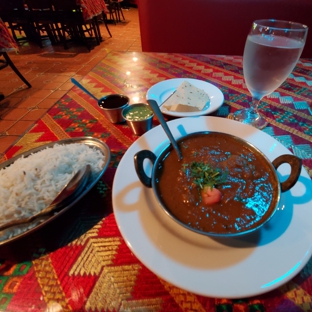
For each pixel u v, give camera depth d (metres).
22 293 0.53
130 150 0.83
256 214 0.62
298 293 0.52
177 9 2.62
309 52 2.42
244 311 0.50
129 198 0.66
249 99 1.24
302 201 0.65
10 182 0.71
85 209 0.71
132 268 0.57
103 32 6.75
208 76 1.49
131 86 1.39
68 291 0.53
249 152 0.79
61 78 3.59
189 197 0.66
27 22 4.99
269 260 0.52
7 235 0.61
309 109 1.14
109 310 0.50
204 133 0.85
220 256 0.53
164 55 1.82
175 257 0.52
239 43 2.70
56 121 1.12
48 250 0.61
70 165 0.79
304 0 2.29
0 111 2.35
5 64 2.89
